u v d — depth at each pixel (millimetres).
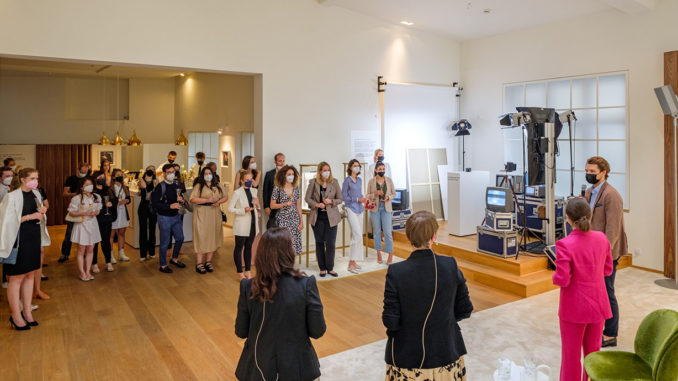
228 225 10297
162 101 12672
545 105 7848
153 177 7301
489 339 4277
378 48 8125
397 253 7508
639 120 6625
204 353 4016
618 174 6945
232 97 9602
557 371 3635
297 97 7332
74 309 5078
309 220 6422
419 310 2225
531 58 7996
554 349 4059
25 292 4562
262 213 7066
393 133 8391
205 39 6547
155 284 6008
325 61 7574
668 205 6309
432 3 7148
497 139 8609
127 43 6016
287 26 7199
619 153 6922
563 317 3043
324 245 6441
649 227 6590
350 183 6652
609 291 4074
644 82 6543
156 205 6543
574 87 7422
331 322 4750
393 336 2305
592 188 4395
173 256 6922
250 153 9078
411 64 8547
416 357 2213
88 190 6000
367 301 5395
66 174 11156
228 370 3707
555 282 2984
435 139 8938
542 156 6309
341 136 7797
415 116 8633
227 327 4602
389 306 2252
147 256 7438
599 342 3062
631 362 2654
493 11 7320
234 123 9562
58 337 4336
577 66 7340
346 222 8031
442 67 8969
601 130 7117
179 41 6363
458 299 2357
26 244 4426
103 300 5379
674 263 6277
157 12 6203
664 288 5816
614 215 4062
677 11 6160
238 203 6027
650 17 6434
